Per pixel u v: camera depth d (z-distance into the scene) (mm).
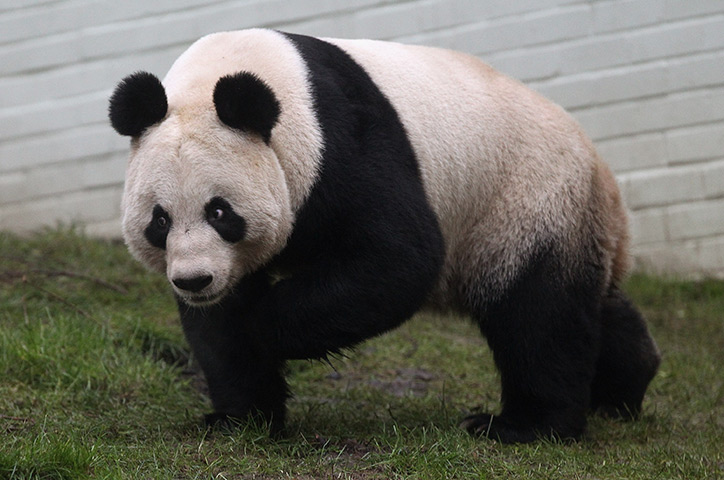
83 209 19484
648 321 16547
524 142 10352
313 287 8789
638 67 18203
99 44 19266
